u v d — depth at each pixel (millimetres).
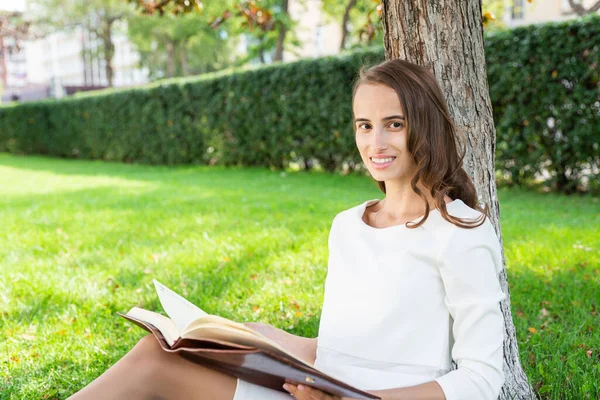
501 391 2367
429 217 1659
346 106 11117
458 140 1771
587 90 8086
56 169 15375
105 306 3877
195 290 4070
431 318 1625
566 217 6332
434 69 2260
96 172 14156
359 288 1717
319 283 4199
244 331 1415
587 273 4168
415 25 2271
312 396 1507
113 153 17609
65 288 4203
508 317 2408
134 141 16594
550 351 3020
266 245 5242
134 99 16328
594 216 6422
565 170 8617
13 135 21844
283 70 12203
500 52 8758
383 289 1658
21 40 17828
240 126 13570
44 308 3877
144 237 5855
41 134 20734
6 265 4871
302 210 6980
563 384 2666
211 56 35594
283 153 12734
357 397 1406
